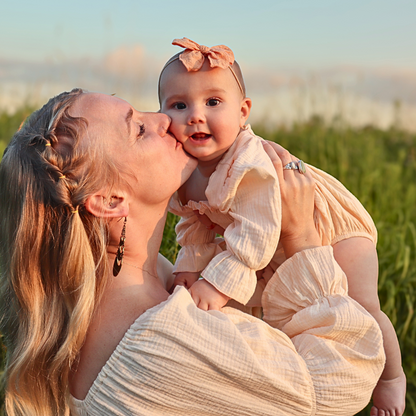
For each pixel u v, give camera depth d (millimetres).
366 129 7473
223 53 1673
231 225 1650
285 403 1398
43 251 1471
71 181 1397
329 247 1627
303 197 1649
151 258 1663
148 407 1375
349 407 1492
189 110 1646
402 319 3232
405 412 2768
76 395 1501
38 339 1484
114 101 1523
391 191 5051
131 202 1521
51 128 1435
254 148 1653
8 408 1574
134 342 1387
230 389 1378
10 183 1468
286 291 1631
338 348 1499
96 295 1512
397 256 3482
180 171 1607
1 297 1646
